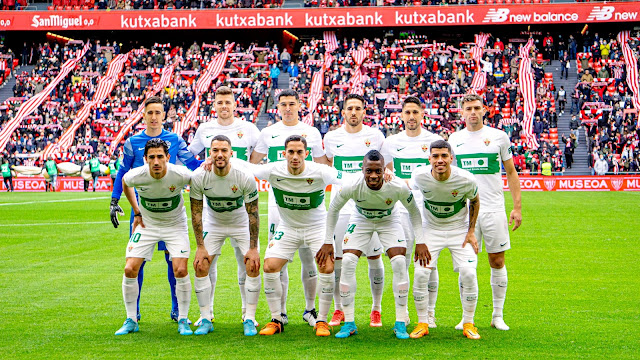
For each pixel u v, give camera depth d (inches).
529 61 1376.7
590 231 572.7
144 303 308.3
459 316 280.2
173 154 284.0
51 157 1180.5
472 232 249.9
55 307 296.0
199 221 254.1
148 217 257.8
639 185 1118.4
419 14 1412.4
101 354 217.8
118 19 1454.2
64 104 1392.7
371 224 252.5
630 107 1278.3
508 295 320.5
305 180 247.6
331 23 1428.4
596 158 1166.3
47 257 446.9
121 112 1366.9
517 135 1252.5
